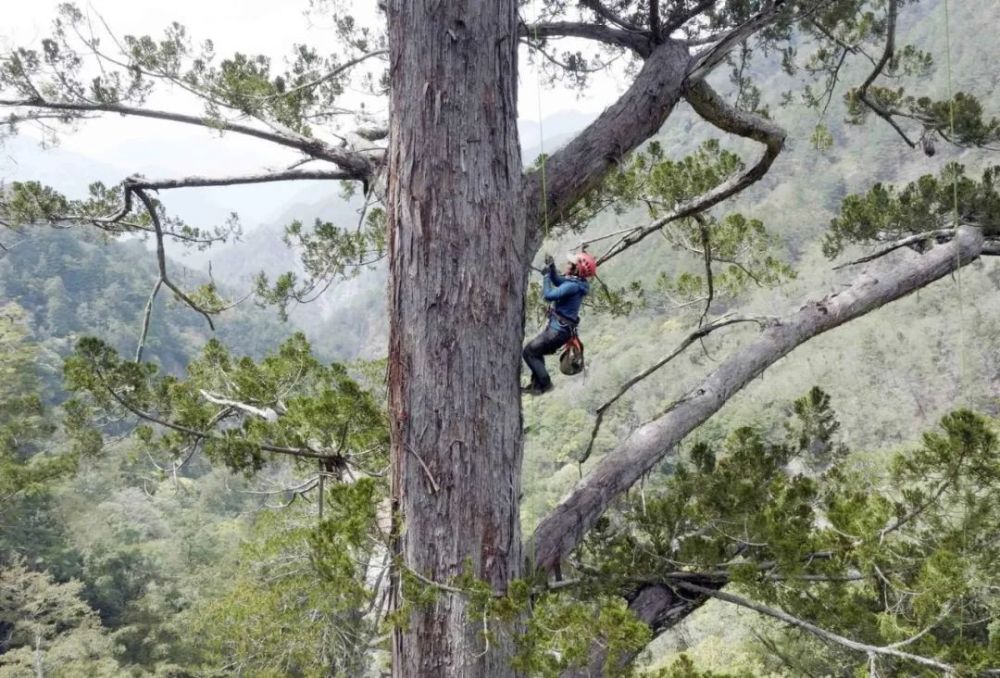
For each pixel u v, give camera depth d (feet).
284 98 19.57
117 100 17.44
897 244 20.24
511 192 11.68
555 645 9.98
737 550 14.94
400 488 11.48
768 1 15.05
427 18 11.10
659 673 12.78
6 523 76.07
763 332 16.66
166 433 16.98
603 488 13.74
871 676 11.72
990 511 13.10
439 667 10.93
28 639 70.59
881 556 12.98
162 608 84.17
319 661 20.66
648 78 14.11
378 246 22.93
